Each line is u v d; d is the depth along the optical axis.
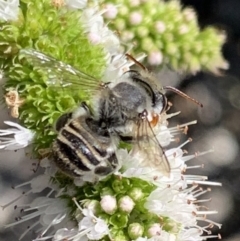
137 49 0.12
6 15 0.10
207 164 0.16
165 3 0.12
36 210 0.11
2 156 0.15
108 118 0.09
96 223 0.10
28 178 0.15
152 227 0.10
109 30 0.10
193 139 0.16
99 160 0.09
